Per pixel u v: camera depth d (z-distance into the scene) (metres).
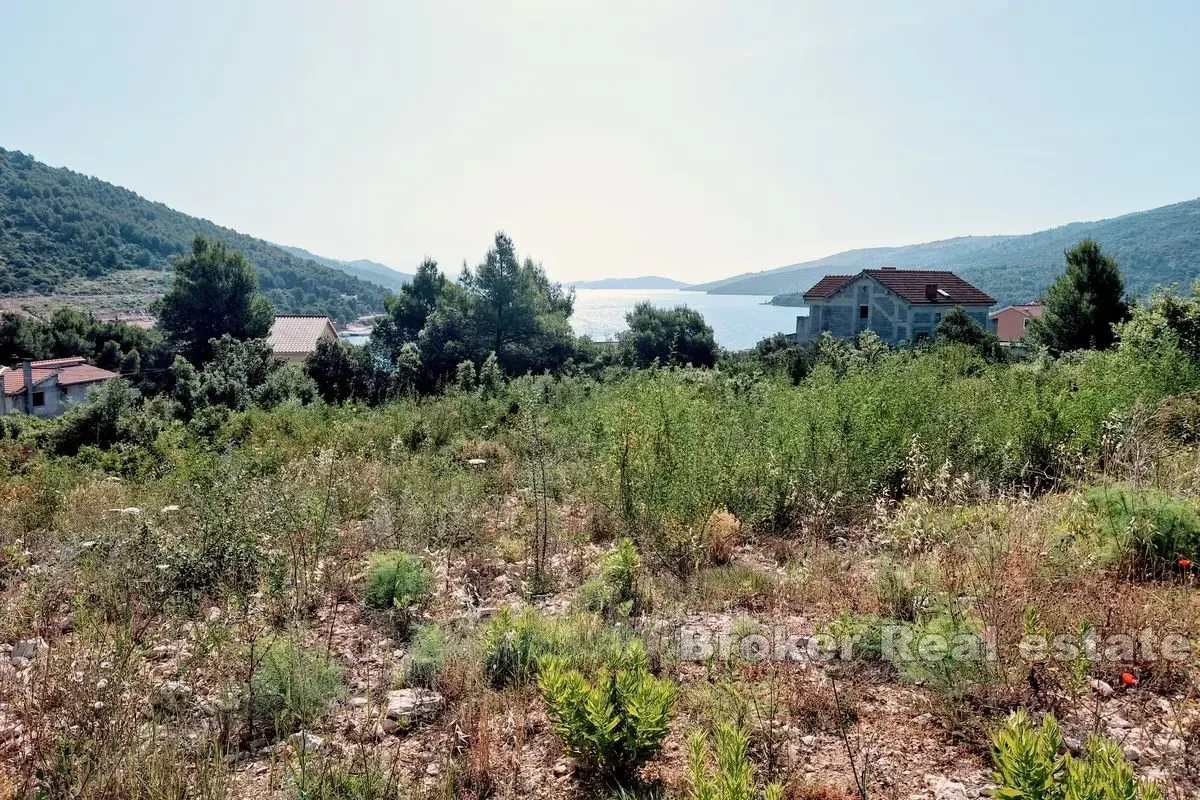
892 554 5.11
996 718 3.06
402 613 4.76
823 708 3.30
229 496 5.78
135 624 4.36
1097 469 6.64
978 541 4.73
